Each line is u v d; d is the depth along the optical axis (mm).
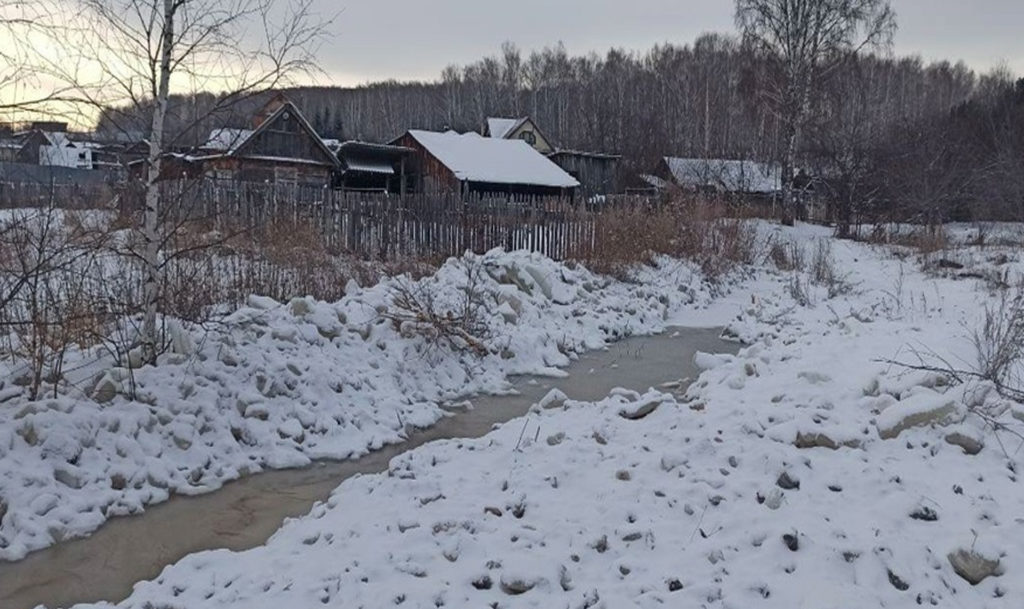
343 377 8203
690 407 6691
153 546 5156
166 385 6902
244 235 11648
